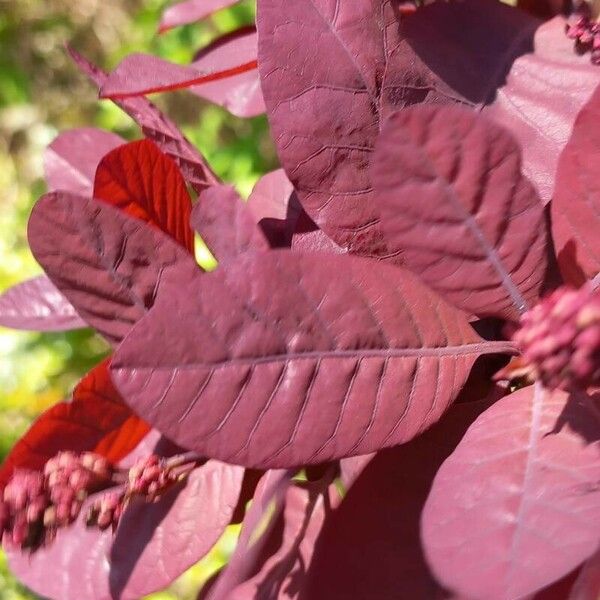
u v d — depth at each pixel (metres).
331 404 0.14
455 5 0.18
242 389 0.13
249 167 0.78
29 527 0.16
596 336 0.12
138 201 0.18
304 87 0.17
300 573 0.18
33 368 0.71
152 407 0.13
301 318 0.14
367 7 0.17
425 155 0.14
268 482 0.18
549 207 0.16
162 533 0.18
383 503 0.15
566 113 0.17
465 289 0.15
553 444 0.14
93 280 0.17
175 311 0.13
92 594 0.18
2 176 1.06
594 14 0.19
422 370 0.15
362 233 0.17
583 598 0.15
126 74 0.19
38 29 1.08
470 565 0.12
